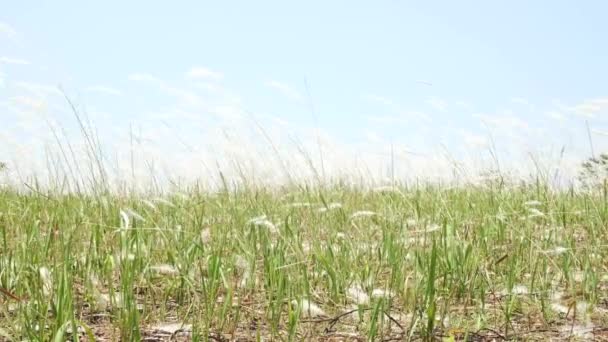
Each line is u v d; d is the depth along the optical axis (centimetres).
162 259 450
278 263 397
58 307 295
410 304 369
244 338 329
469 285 403
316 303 389
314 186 593
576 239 532
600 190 623
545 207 593
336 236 475
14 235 466
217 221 516
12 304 352
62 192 509
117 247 433
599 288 419
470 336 337
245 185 591
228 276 402
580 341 332
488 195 638
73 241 427
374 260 459
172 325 344
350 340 329
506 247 495
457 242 434
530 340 334
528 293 393
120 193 524
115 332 331
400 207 564
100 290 387
